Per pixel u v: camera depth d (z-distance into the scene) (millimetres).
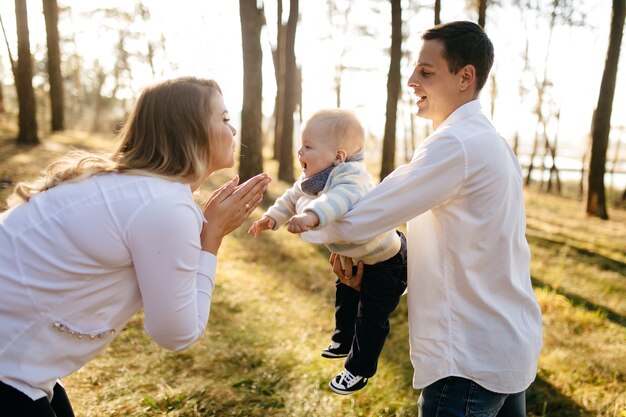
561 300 5105
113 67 31750
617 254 7715
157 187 1381
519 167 1750
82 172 1455
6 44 13891
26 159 10531
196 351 3566
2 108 17812
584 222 11180
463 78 1644
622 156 50219
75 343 1392
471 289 1575
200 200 1806
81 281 1337
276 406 2990
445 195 1534
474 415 1600
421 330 1636
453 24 1646
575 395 3256
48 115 30891
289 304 4707
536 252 7402
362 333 1836
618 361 3732
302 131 1843
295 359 3549
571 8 17547
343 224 1568
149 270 1350
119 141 1537
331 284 5297
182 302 1394
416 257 1665
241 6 9773
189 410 2852
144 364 3346
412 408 2971
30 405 1350
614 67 11469
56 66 16859
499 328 1578
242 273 5473
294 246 6723
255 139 9953
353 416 2908
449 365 1588
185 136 1465
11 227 1367
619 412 3051
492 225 1556
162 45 25828
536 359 1684
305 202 1843
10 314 1323
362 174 1756
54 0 16734
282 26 16094
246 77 9852
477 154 1521
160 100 1474
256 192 1674
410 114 23094
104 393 2969
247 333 3947
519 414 1835
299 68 19094
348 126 1791
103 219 1322
